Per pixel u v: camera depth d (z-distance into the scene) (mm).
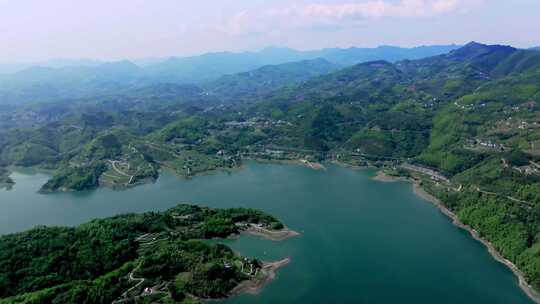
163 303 188000
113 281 198000
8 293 192125
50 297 181750
